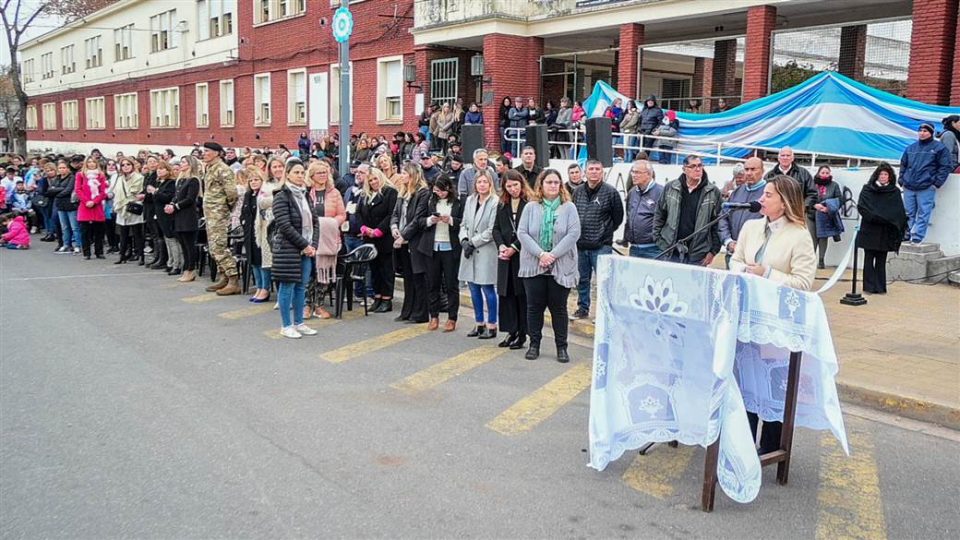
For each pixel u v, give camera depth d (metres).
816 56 15.77
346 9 13.82
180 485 4.84
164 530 4.26
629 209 9.30
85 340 8.54
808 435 5.99
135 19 39.31
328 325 9.59
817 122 13.62
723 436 4.59
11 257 15.71
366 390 6.88
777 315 4.54
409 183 9.36
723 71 18.97
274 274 8.73
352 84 24.88
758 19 15.38
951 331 8.77
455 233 9.20
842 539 4.30
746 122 14.66
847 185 12.59
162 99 37.56
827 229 12.07
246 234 10.74
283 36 27.81
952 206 11.71
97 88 44.62
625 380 5.15
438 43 21.72
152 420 6.00
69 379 7.05
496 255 8.68
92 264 14.76
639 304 4.95
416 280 9.63
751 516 4.56
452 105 20.39
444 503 4.64
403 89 22.81
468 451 5.49
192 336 8.84
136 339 8.64
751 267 5.07
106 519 4.38
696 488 4.95
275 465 5.17
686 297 4.70
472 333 9.05
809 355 4.86
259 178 10.62
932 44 12.97
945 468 5.36
